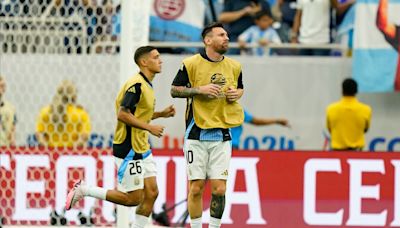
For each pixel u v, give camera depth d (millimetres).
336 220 33250
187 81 25812
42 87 35219
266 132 39688
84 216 32781
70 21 34781
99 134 35375
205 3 40281
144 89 26281
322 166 33375
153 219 33000
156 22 39906
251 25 40281
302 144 39688
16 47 35156
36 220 32969
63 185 32906
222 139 25859
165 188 33188
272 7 41062
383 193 33188
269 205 33375
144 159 26969
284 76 39656
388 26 38188
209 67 25750
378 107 39688
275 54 40500
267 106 39719
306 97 39625
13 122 34375
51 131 34031
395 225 33125
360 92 39094
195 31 39812
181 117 39219
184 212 33031
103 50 35125
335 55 40312
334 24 40375
